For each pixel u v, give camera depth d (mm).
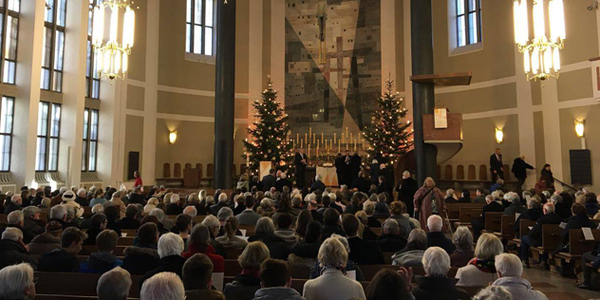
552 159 17953
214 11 24859
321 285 3393
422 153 14805
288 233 5832
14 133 15961
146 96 21891
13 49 16109
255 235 5613
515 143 19484
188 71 23734
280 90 24875
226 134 19266
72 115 18297
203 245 4438
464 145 21625
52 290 4137
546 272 8469
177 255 4113
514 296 3361
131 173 20953
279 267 3158
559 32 11750
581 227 7648
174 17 23312
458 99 21875
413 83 15375
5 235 5000
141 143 21594
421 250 4895
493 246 4297
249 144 21500
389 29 24109
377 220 8000
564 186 17375
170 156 22938
